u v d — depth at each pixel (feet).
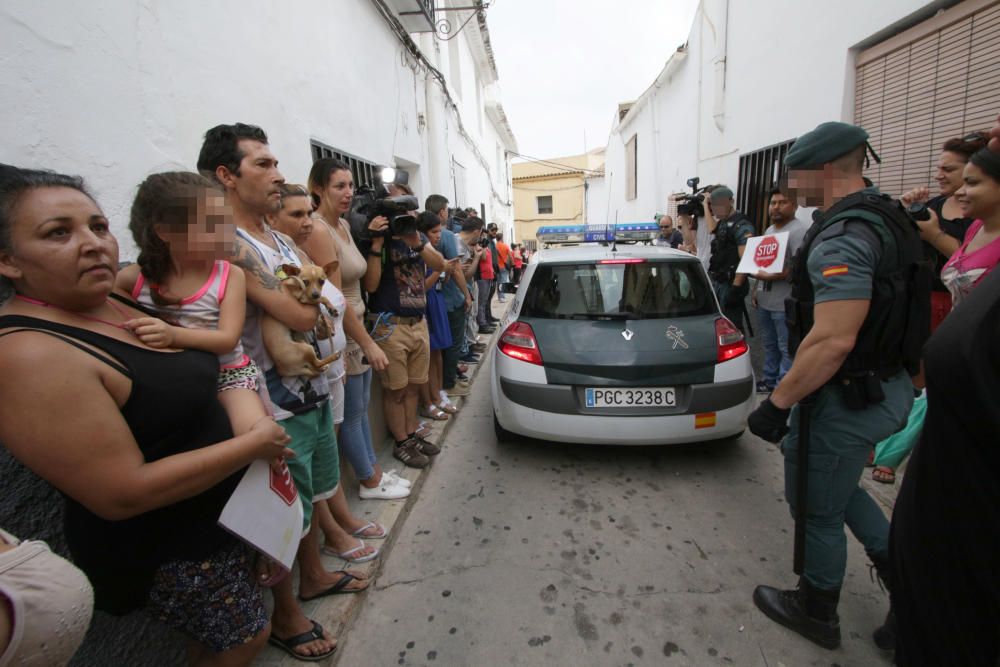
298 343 5.17
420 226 11.34
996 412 2.87
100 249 3.07
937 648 3.40
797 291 5.54
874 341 4.86
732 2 19.97
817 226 5.22
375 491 8.79
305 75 11.27
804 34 15.10
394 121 17.93
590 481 9.53
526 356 9.72
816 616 5.68
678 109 28.12
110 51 5.86
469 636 6.04
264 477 4.03
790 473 5.85
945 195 8.76
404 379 9.72
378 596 6.78
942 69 10.70
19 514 3.93
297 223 6.14
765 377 13.37
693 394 9.02
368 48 15.38
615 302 10.00
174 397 3.39
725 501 8.70
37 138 4.95
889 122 12.28
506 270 35.68
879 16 12.07
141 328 3.42
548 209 82.69
